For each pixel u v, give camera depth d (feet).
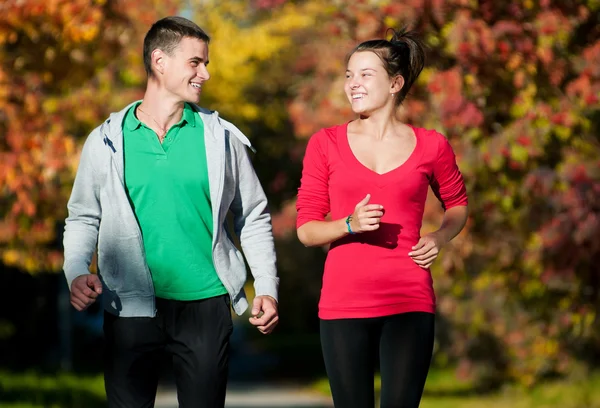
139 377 30.07
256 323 30.35
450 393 113.50
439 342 116.98
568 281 62.75
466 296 99.86
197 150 29.78
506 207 63.67
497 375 109.40
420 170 30.12
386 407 29.73
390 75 30.48
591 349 100.48
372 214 27.96
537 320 89.30
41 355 149.38
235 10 123.13
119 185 29.27
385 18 59.36
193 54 29.84
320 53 77.56
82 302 28.78
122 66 73.00
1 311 143.33
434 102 59.26
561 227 60.03
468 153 60.64
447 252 68.69
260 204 31.58
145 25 69.00
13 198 74.64
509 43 59.06
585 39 65.72
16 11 62.59
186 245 29.55
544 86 62.59
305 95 78.02
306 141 116.98
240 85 126.52
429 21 59.47
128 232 29.35
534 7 60.95
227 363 30.22
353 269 29.68
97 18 63.57
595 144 65.62
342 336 29.76
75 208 30.14
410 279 29.68
